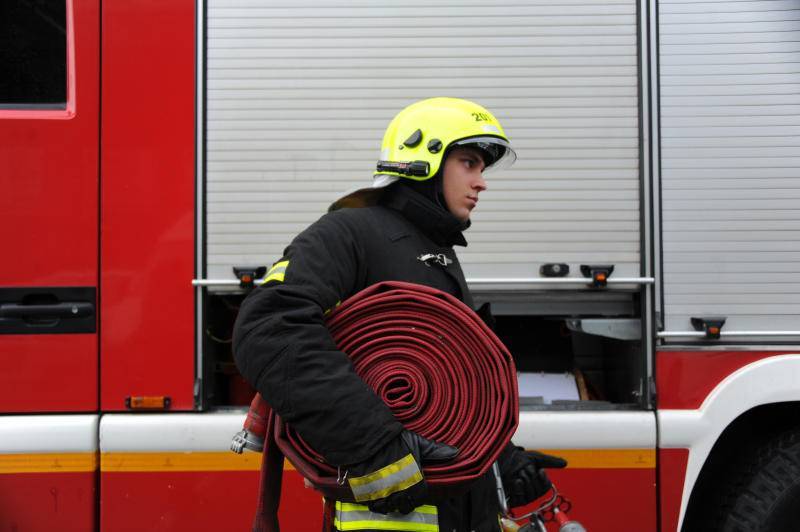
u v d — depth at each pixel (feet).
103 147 7.98
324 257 4.58
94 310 7.90
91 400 7.87
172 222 8.02
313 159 8.22
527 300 8.51
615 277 8.26
